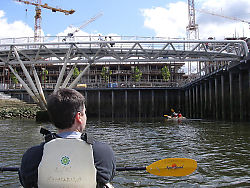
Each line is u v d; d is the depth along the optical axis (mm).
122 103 42812
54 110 2352
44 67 61281
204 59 26109
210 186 5957
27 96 45656
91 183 2248
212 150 10141
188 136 14609
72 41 25109
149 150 10367
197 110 36281
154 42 25109
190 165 4273
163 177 6637
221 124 22188
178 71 62406
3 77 56938
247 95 24906
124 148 10883
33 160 2264
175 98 43188
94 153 2305
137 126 22562
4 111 35844
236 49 26016
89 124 25859
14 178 6613
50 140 2328
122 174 6918
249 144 11352
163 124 24297
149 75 63156
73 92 2479
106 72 60188
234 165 7777
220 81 30859
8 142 12727
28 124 24625
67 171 2201
